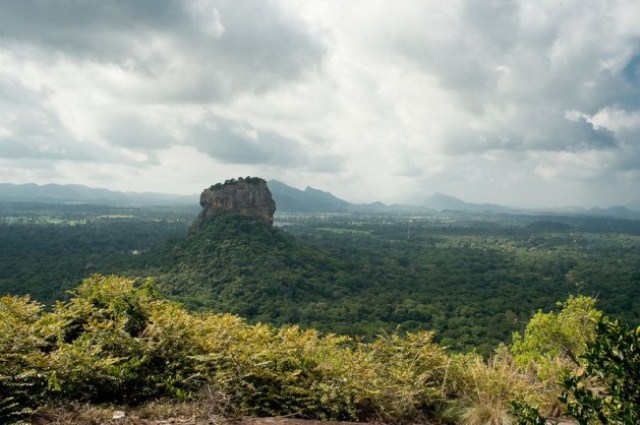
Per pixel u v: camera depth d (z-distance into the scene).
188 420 4.34
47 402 4.27
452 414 5.45
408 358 6.07
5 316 5.07
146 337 5.28
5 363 4.34
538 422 2.81
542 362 7.55
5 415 3.93
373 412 5.30
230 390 4.83
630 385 2.46
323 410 5.00
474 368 6.12
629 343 2.46
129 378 4.76
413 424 5.25
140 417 4.32
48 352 5.13
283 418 4.73
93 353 4.72
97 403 4.59
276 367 5.21
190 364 5.17
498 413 5.21
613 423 2.43
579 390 2.58
